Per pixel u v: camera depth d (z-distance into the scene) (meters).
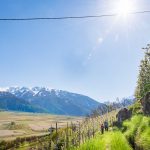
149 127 20.97
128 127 26.33
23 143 140.88
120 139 23.27
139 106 47.84
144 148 18.86
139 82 79.94
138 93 79.94
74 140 49.25
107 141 25.39
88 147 27.73
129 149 21.62
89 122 103.75
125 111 52.59
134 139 21.91
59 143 61.56
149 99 36.09
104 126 46.97
